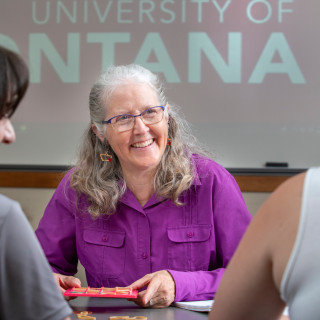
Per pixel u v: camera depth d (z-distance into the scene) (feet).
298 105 10.34
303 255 2.22
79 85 10.47
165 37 10.41
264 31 10.37
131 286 4.60
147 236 5.29
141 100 5.16
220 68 10.37
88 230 5.43
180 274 4.72
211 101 10.37
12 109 2.85
